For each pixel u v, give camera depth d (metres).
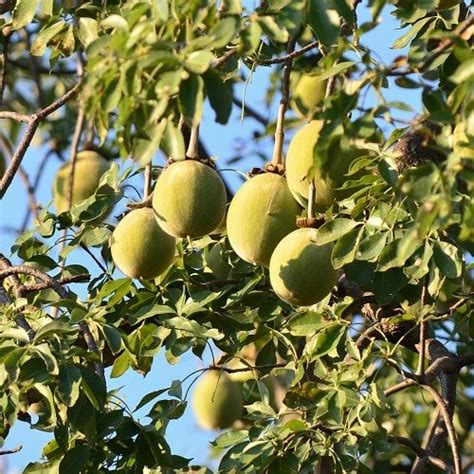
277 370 19.27
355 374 16.92
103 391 15.47
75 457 16.30
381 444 17.31
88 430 15.85
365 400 16.81
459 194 12.60
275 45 17.06
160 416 17.19
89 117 12.49
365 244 15.02
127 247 16.33
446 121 12.09
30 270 17.14
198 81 11.89
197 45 12.03
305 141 14.98
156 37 12.23
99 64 12.42
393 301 19.19
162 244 16.34
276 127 15.38
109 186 19.08
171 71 11.86
